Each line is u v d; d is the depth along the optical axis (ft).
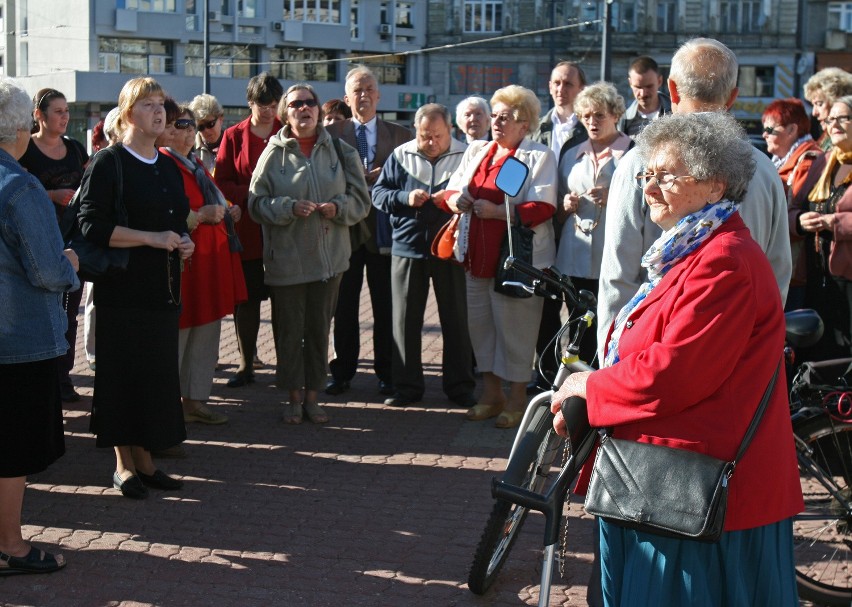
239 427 21.25
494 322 21.17
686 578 9.38
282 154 21.08
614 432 9.57
